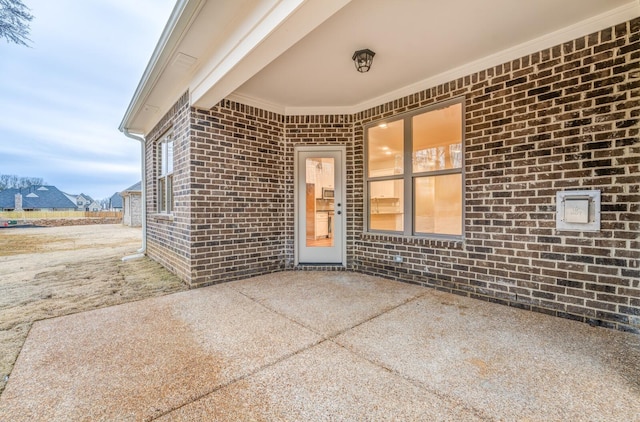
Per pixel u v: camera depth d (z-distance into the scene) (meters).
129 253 7.21
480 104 3.55
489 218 3.48
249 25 2.72
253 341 2.45
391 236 4.48
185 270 4.26
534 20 2.80
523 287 3.23
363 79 4.05
